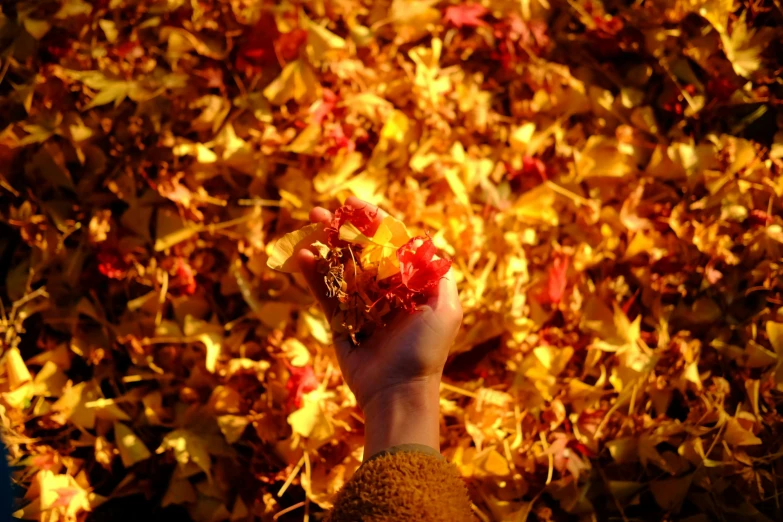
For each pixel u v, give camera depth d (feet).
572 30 3.96
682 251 3.81
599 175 3.84
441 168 3.68
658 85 3.93
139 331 3.60
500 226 3.75
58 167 3.59
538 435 3.64
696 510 3.73
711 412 3.65
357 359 3.04
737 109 3.92
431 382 2.95
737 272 3.81
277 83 3.61
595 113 3.92
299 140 3.59
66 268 3.60
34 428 3.55
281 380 3.54
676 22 3.84
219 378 3.57
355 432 3.54
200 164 3.59
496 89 3.89
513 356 3.66
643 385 3.69
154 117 3.58
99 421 3.59
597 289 3.79
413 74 3.73
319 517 3.52
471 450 3.56
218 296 3.68
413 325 2.96
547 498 3.68
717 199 3.84
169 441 3.49
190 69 3.61
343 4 3.68
